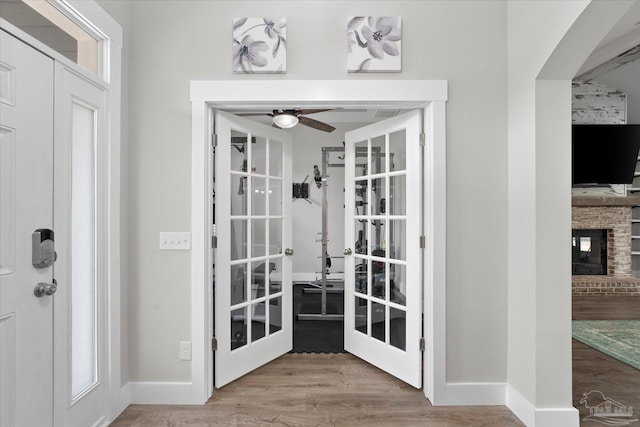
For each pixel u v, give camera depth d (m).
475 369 2.10
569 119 1.85
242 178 2.42
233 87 2.11
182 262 2.10
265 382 2.33
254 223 2.52
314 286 5.23
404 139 2.36
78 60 1.91
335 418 1.93
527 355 1.91
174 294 2.11
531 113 1.88
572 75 1.82
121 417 1.94
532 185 1.87
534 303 1.85
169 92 2.11
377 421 1.90
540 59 1.79
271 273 2.67
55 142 1.53
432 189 2.11
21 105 1.37
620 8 1.45
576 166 4.77
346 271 2.83
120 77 1.99
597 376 2.46
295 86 2.11
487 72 2.11
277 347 2.66
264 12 2.13
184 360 2.09
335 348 2.92
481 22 2.12
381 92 2.11
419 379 2.21
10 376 1.33
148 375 2.09
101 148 1.85
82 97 1.70
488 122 2.11
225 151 2.26
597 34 1.58
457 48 2.12
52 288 1.46
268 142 2.62
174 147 2.11
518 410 1.96
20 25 1.83
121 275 2.03
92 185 1.82
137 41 2.11
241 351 2.36
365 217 2.65
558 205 1.85
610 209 4.95
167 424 1.87
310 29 2.13
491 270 2.11
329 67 2.13
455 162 2.12
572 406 1.87
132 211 2.11
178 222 2.11
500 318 2.11
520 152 1.98
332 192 5.61
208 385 2.12
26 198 1.40
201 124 2.10
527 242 1.92
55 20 1.73
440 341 2.09
